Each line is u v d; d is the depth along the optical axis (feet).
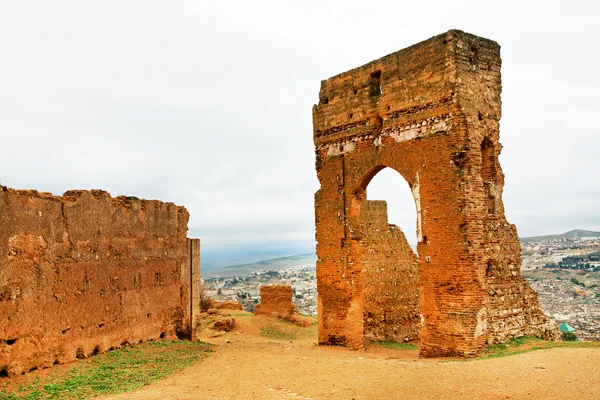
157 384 43.06
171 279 69.10
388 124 67.36
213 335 95.30
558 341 62.64
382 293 89.40
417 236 63.41
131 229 60.18
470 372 43.78
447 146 59.93
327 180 75.97
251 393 39.83
